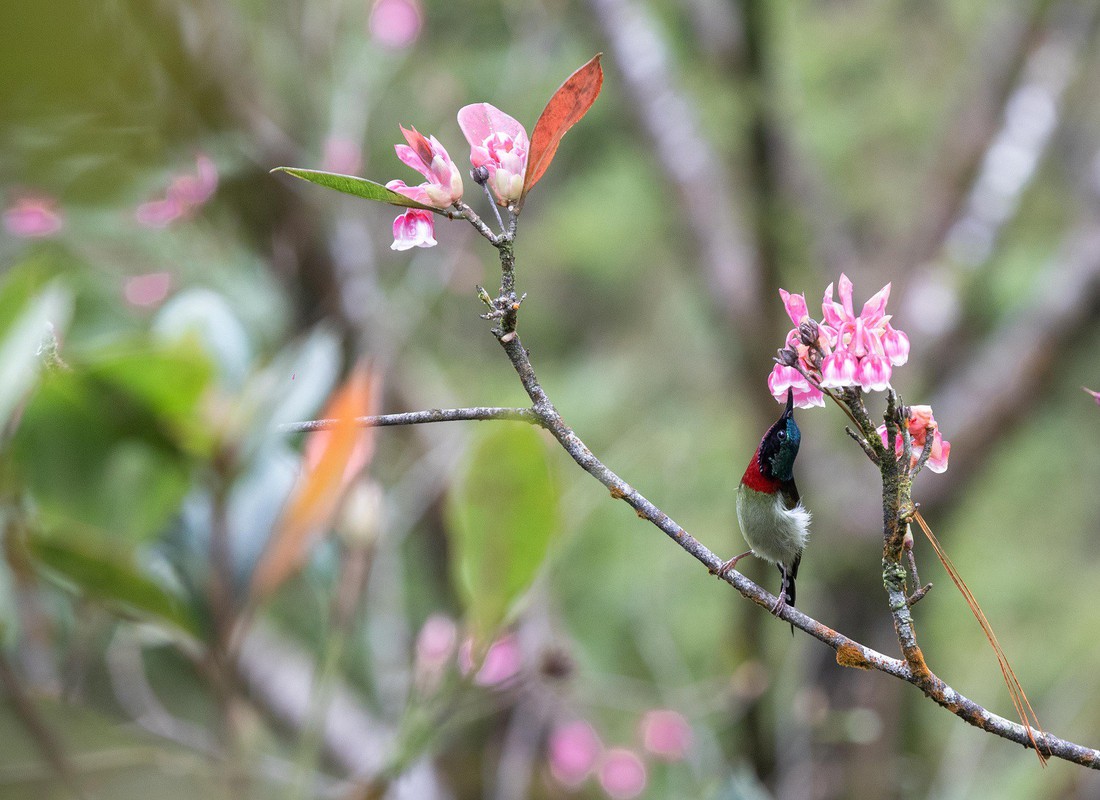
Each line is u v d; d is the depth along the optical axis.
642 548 3.78
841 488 3.44
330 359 1.94
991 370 3.42
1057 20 3.71
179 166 2.49
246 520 1.95
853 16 4.25
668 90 3.60
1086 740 3.62
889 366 1.78
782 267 3.40
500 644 2.46
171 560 1.94
